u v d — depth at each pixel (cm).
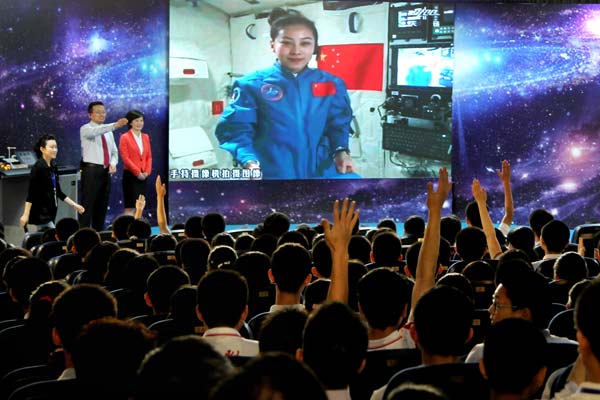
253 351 439
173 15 1474
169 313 549
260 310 634
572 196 1538
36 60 1430
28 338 506
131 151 1320
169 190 1491
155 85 1491
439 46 1511
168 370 221
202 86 1488
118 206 1498
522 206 1541
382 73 1515
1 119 1415
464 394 340
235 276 440
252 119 1498
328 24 1503
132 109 1484
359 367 313
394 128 1523
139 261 620
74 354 286
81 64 1455
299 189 1514
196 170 1491
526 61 1529
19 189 1275
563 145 1534
